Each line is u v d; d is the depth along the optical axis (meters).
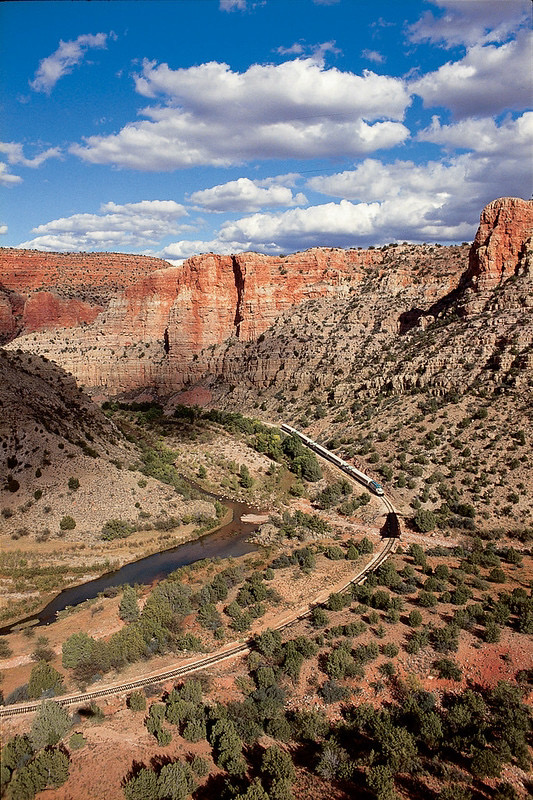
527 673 62.78
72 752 53.84
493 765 48.97
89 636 70.44
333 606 79.31
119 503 113.50
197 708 58.56
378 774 47.91
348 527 116.94
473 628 72.38
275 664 67.38
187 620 78.88
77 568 95.44
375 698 61.47
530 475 115.12
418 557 95.44
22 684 64.50
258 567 97.19
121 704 61.34
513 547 101.12
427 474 126.94
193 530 114.81
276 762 49.72
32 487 106.31
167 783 47.41
